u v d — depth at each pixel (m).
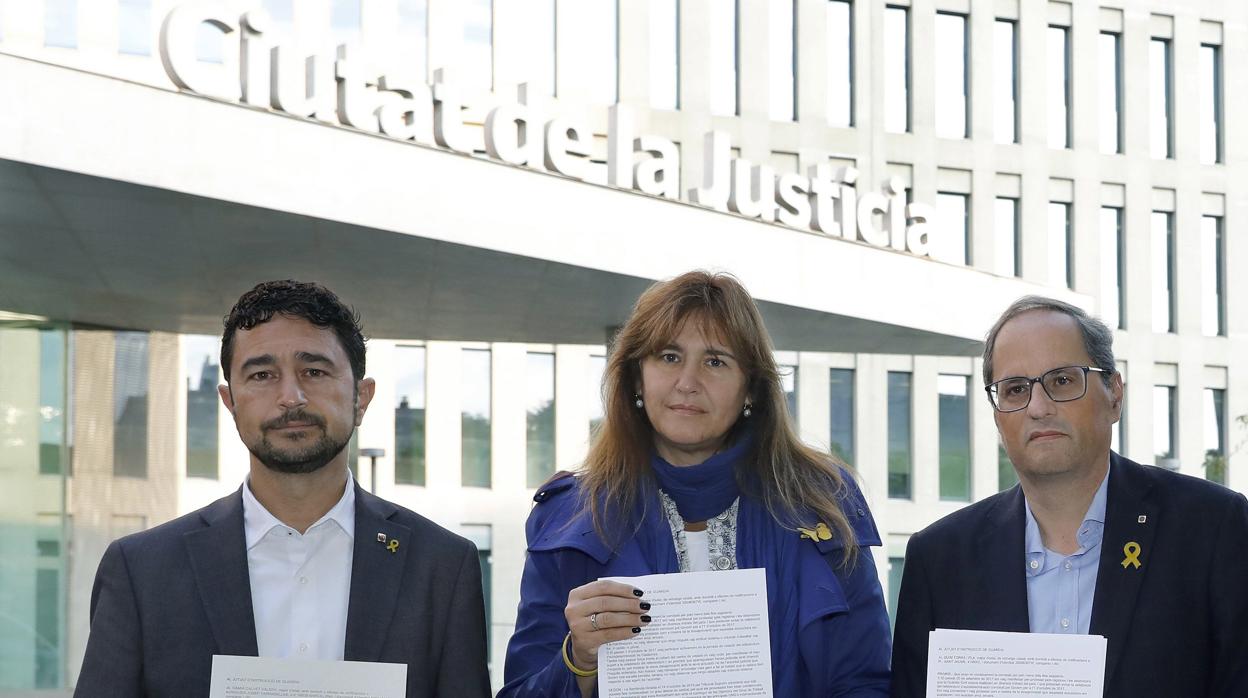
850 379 30.17
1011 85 31.53
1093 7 32.00
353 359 3.46
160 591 3.36
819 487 3.72
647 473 3.69
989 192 30.88
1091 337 3.43
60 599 16.08
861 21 30.08
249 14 11.54
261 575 3.43
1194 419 32.53
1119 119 32.50
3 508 15.88
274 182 11.41
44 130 10.24
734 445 3.74
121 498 17.17
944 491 30.47
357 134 11.93
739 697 3.21
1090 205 31.78
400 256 12.95
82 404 16.86
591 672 3.31
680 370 3.58
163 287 14.34
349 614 3.41
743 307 3.61
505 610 27.27
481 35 26.78
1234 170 33.09
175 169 10.86
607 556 3.56
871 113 30.06
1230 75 33.16
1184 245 32.66
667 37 28.56
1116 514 3.41
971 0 30.98
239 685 3.23
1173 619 3.30
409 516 3.59
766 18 29.19
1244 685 3.26
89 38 18.56
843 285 16.16
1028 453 3.39
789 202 16.34
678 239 14.41
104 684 3.28
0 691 15.35
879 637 3.59
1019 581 3.45
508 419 27.58
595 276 13.83
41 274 13.65
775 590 3.52
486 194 12.75
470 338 17.28
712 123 28.61
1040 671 3.21
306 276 13.80
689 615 3.24
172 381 17.72
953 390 30.75
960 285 17.62
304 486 3.41
